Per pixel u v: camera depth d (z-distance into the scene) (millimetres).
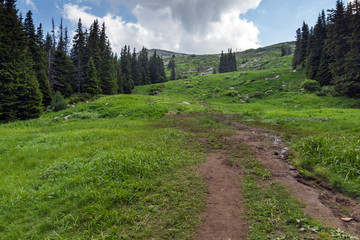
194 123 16156
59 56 40125
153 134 10930
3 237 3195
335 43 30375
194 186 4887
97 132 11867
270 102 35812
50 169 6043
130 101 30359
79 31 43781
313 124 13992
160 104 27375
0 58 22125
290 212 3668
